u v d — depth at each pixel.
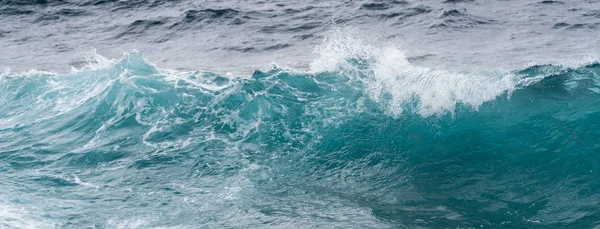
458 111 21.67
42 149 21.03
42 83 26.67
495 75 24.06
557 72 24.11
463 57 29.58
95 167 19.52
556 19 36.28
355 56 26.30
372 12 38.91
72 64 32.75
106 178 18.72
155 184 18.22
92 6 44.62
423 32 34.53
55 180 18.70
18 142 21.70
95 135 21.77
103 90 24.55
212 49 33.84
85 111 23.52
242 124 21.56
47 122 23.14
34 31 39.84
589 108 21.05
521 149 19.23
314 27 36.72
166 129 21.61
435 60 29.25
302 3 42.22
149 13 41.97
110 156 20.16
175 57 32.75
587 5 39.16
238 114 22.05
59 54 34.78
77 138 21.69
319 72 24.77
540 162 18.39
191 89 23.80
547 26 34.91
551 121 20.53
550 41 31.94
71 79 26.62
